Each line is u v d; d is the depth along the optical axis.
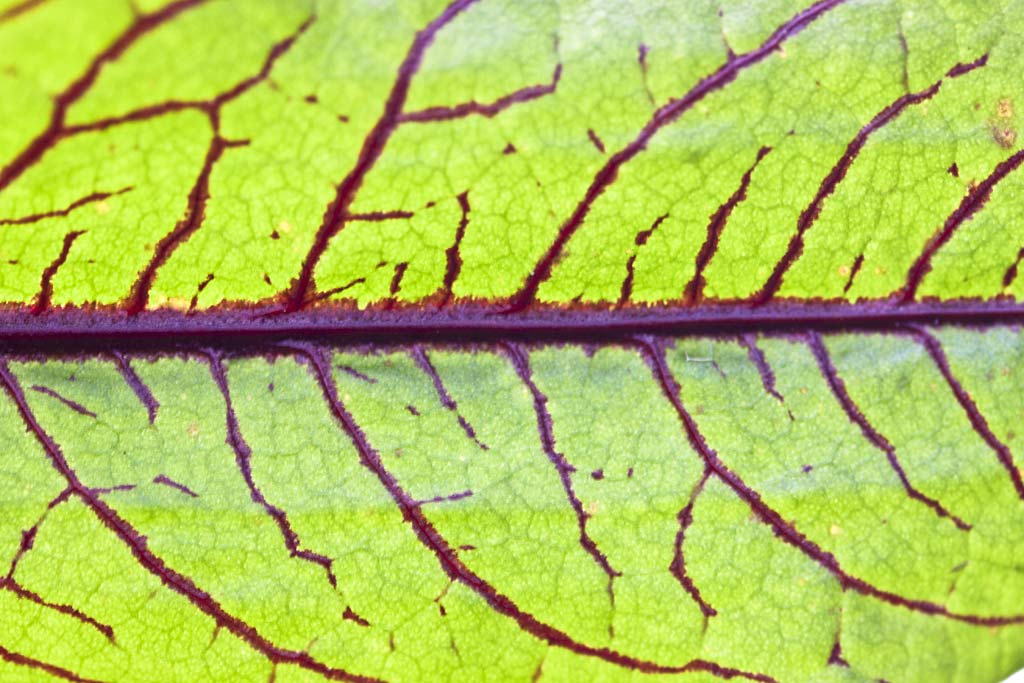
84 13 0.13
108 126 0.13
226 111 0.13
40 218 0.13
